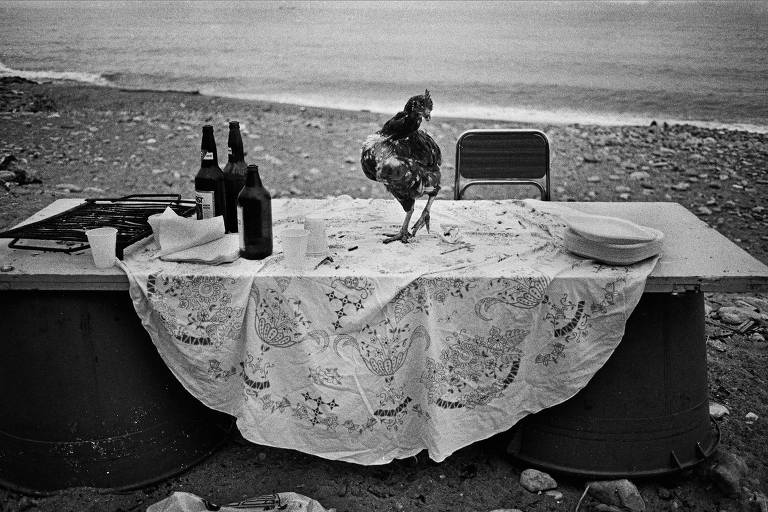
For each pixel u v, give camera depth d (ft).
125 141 27.99
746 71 45.29
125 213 10.26
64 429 8.77
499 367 8.64
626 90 42.19
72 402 8.71
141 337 8.79
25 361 8.64
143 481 9.10
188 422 9.37
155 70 47.96
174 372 8.69
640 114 37.32
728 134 31.78
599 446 9.02
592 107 38.83
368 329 8.45
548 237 9.82
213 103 36.60
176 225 8.86
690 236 9.80
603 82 44.19
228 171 9.63
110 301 8.59
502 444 9.69
